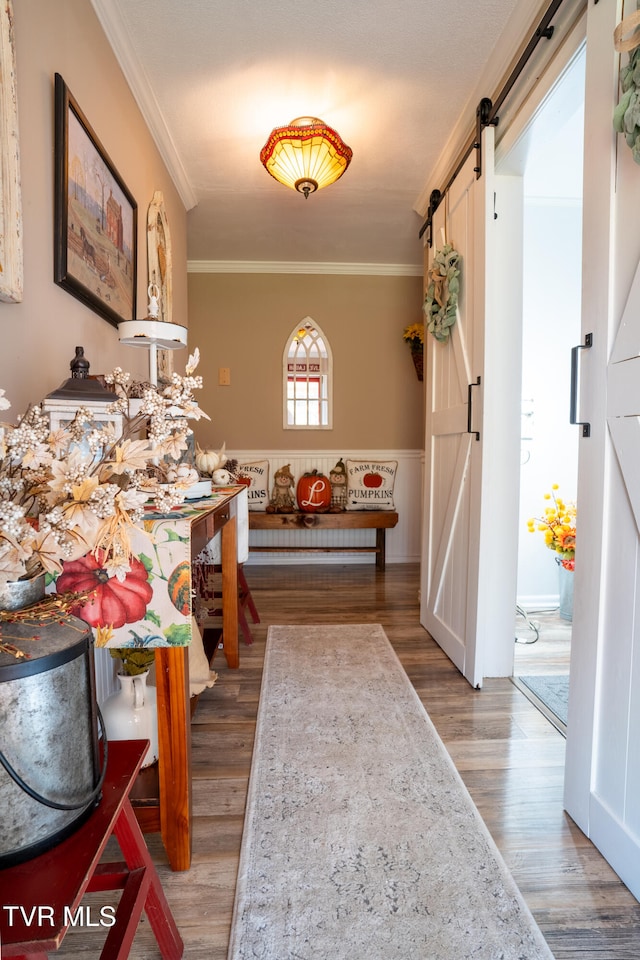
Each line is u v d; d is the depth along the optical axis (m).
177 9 1.78
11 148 1.08
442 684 2.20
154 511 1.25
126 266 2.00
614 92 1.20
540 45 1.71
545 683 2.23
